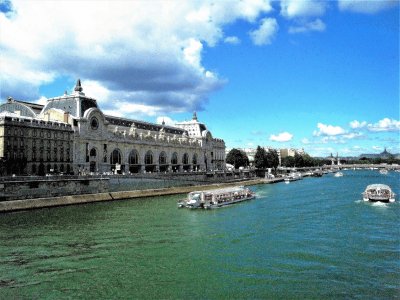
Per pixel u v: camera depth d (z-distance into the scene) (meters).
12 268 44.44
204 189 155.75
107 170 146.38
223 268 44.34
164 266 45.19
